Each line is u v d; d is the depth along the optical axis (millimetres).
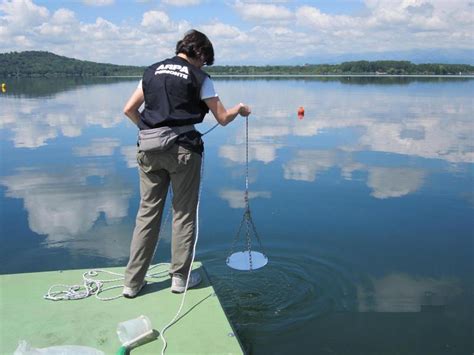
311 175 8289
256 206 6531
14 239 5449
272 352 3375
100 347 2701
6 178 8227
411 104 21438
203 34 3131
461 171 8570
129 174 8461
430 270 4594
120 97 27531
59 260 4898
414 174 8336
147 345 2752
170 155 3021
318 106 20906
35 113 18609
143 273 3299
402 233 5539
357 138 12352
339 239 5320
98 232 5668
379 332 3615
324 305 3977
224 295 4129
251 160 9602
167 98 2994
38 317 3014
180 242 3273
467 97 25453
